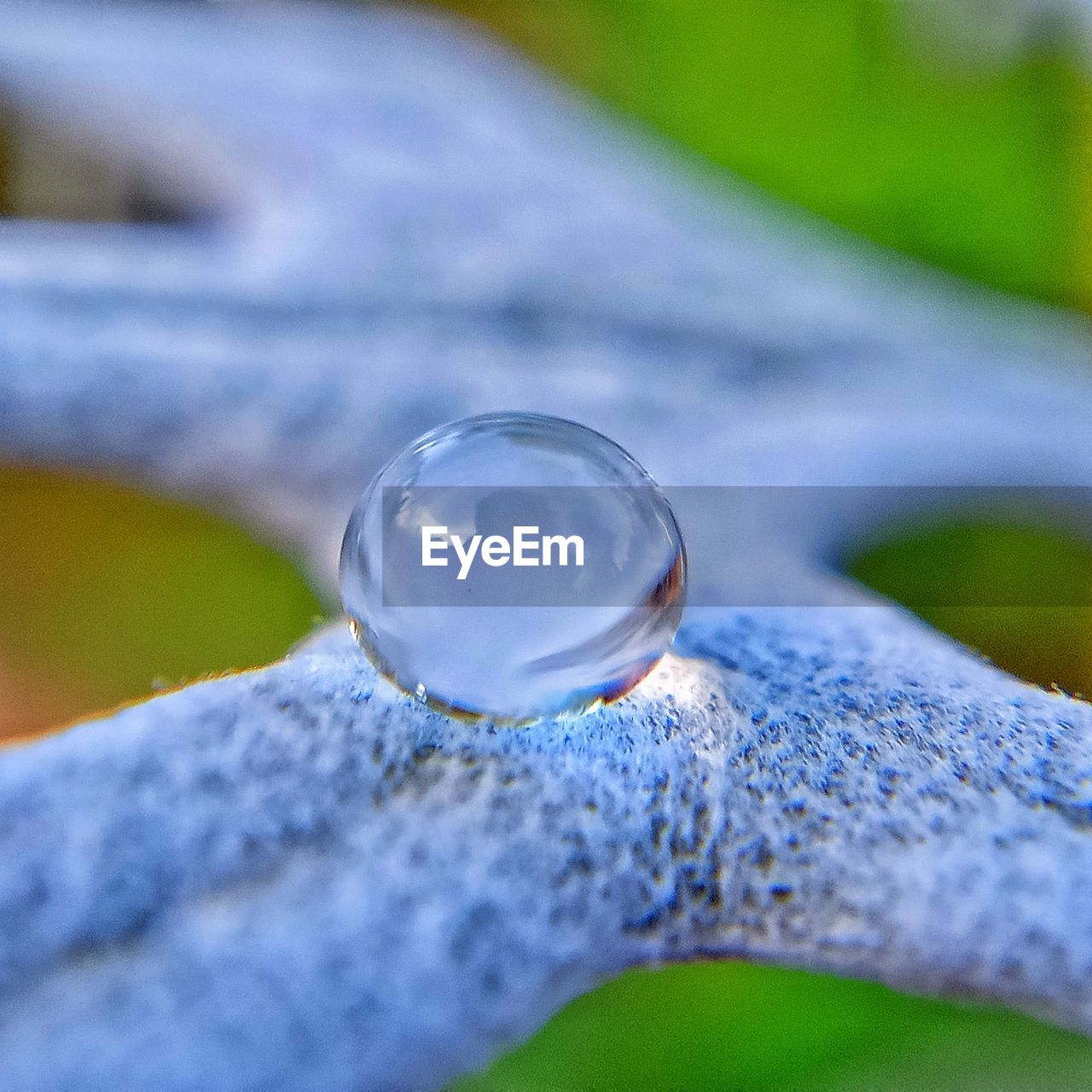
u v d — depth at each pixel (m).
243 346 0.05
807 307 0.06
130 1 0.09
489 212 0.06
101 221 0.06
